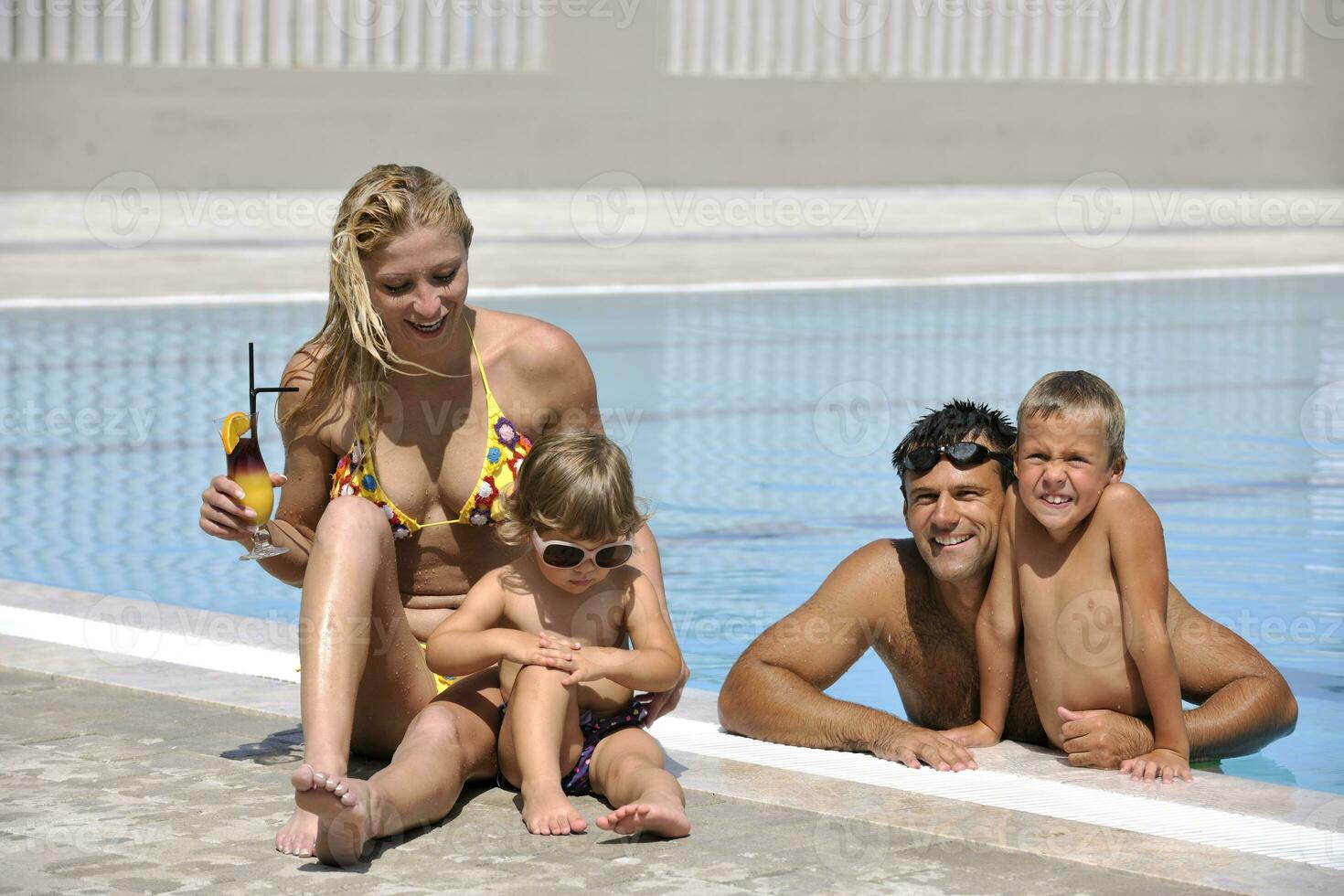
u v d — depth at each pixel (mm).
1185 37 44250
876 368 19938
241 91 34719
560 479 5828
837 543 12469
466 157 37188
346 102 35750
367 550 5715
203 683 7359
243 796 5793
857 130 41000
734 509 13516
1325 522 12797
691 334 22312
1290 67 45281
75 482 13984
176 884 4906
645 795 5387
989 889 4918
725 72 40031
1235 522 12773
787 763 6430
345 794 5035
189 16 34469
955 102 41750
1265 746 6934
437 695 6180
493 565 6656
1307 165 45406
